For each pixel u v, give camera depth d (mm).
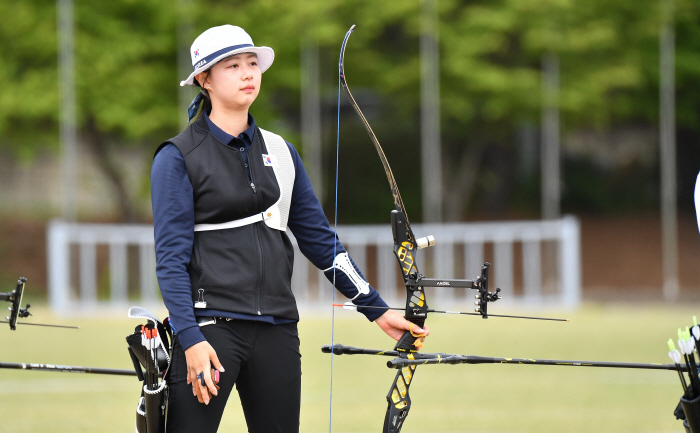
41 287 74000
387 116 84500
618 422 24266
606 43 65812
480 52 65000
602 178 96750
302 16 59719
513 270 76375
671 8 65375
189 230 12945
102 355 36969
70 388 30344
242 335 13039
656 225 90875
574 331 45750
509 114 69688
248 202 13203
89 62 60250
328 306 58875
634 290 75438
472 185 90062
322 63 66062
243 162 13312
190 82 13523
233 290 12984
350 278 14117
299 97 67938
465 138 84188
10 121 63562
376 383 31359
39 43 59781
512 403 27438
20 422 24078
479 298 13320
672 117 65375
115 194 87062
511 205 92625
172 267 12672
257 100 63062
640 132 99188
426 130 63062
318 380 32062
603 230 90188
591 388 30453
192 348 12438
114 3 60531
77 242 57438
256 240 13266
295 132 72250
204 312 12953
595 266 83000
